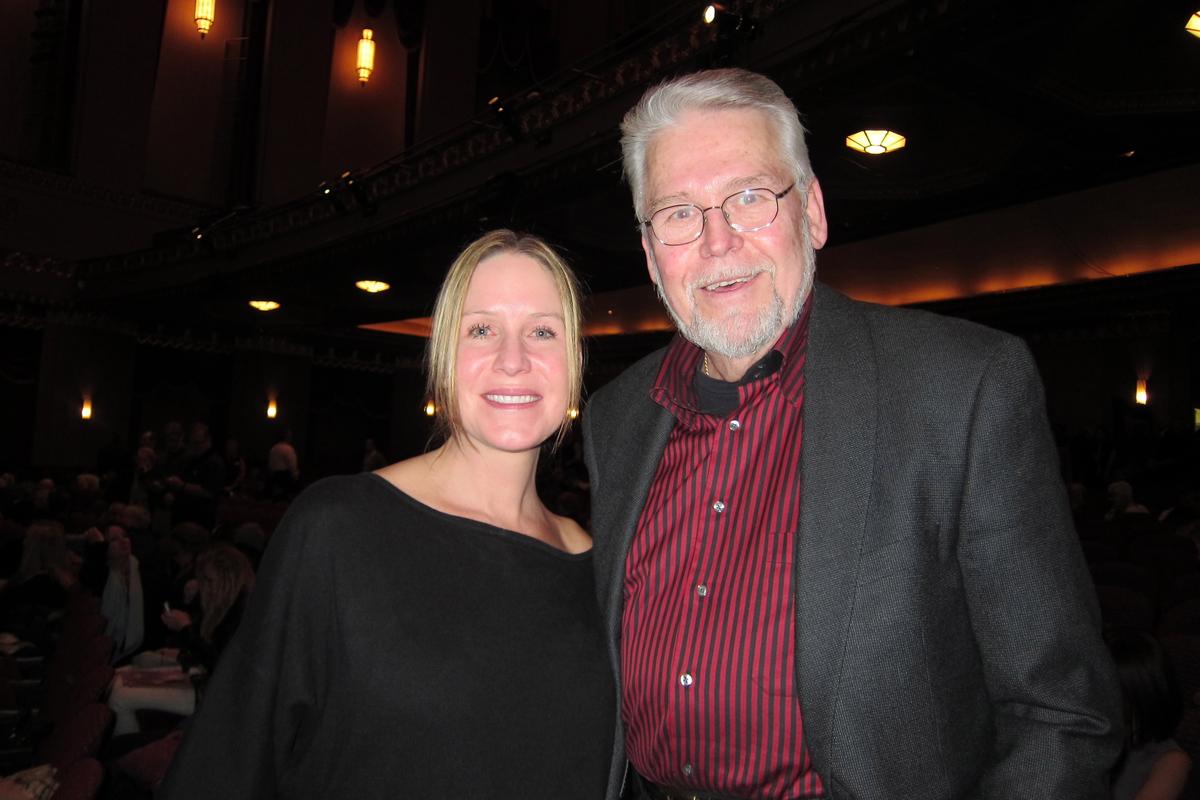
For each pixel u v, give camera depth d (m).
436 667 1.33
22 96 15.05
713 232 1.43
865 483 1.23
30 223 14.70
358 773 1.31
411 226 9.77
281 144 15.82
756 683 1.30
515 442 1.51
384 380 19.05
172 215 15.99
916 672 1.17
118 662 4.97
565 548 1.63
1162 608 5.45
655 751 1.41
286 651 1.31
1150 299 11.84
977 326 1.28
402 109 17.95
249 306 14.16
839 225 8.91
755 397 1.45
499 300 1.52
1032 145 7.03
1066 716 1.14
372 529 1.39
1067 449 12.60
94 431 15.25
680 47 6.78
